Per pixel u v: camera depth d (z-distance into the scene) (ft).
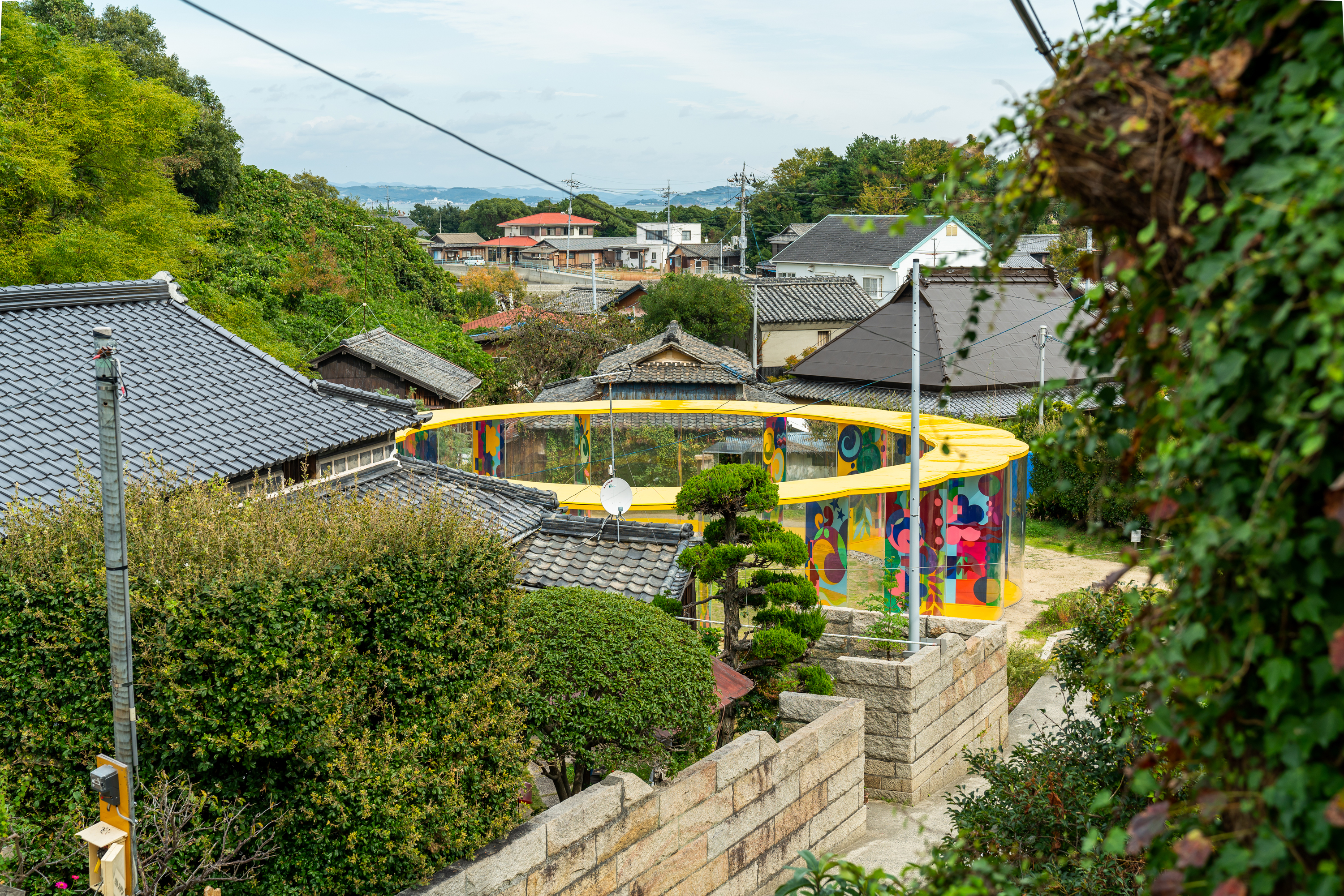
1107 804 9.16
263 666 22.71
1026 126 8.94
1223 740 7.89
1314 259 6.48
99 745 22.80
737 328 155.22
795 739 35.32
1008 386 102.99
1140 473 9.55
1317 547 6.84
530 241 409.90
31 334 40.14
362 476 45.21
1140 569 74.84
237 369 44.37
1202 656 7.74
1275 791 7.18
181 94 141.28
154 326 44.65
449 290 186.29
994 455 67.10
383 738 25.20
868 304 165.78
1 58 73.82
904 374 105.29
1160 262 8.08
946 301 109.70
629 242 392.27
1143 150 7.86
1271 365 6.93
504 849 24.95
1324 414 6.60
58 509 30.66
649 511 59.82
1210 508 7.61
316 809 23.53
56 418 35.81
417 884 23.59
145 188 85.40
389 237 176.04
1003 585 67.82
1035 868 19.95
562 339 150.61
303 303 134.41
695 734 31.68
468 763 26.13
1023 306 109.40
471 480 48.67
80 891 22.15
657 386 108.99
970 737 45.98
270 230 149.69
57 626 23.13
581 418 93.71
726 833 32.01
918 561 45.83
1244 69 7.36
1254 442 7.37
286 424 41.78
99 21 140.46
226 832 22.17
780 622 39.19
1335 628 6.91
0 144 66.85
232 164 144.25
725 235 317.63
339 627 25.09
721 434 96.32
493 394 144.15
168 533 24.61
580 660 30.96
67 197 70.95
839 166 271.28
